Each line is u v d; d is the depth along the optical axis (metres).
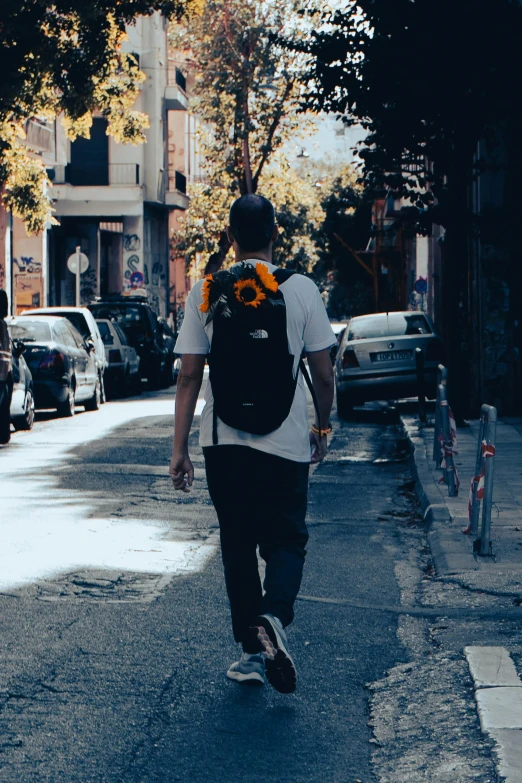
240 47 46.72
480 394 19.64
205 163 51.34
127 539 9.19
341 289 92.75
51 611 6.74
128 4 24.42
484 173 19.12
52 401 21.03
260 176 50.91
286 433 4.95
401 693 5.33
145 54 52.31
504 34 16.23
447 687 5.36
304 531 5.08
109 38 24.80
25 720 4.86
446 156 17.17
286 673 4.65
